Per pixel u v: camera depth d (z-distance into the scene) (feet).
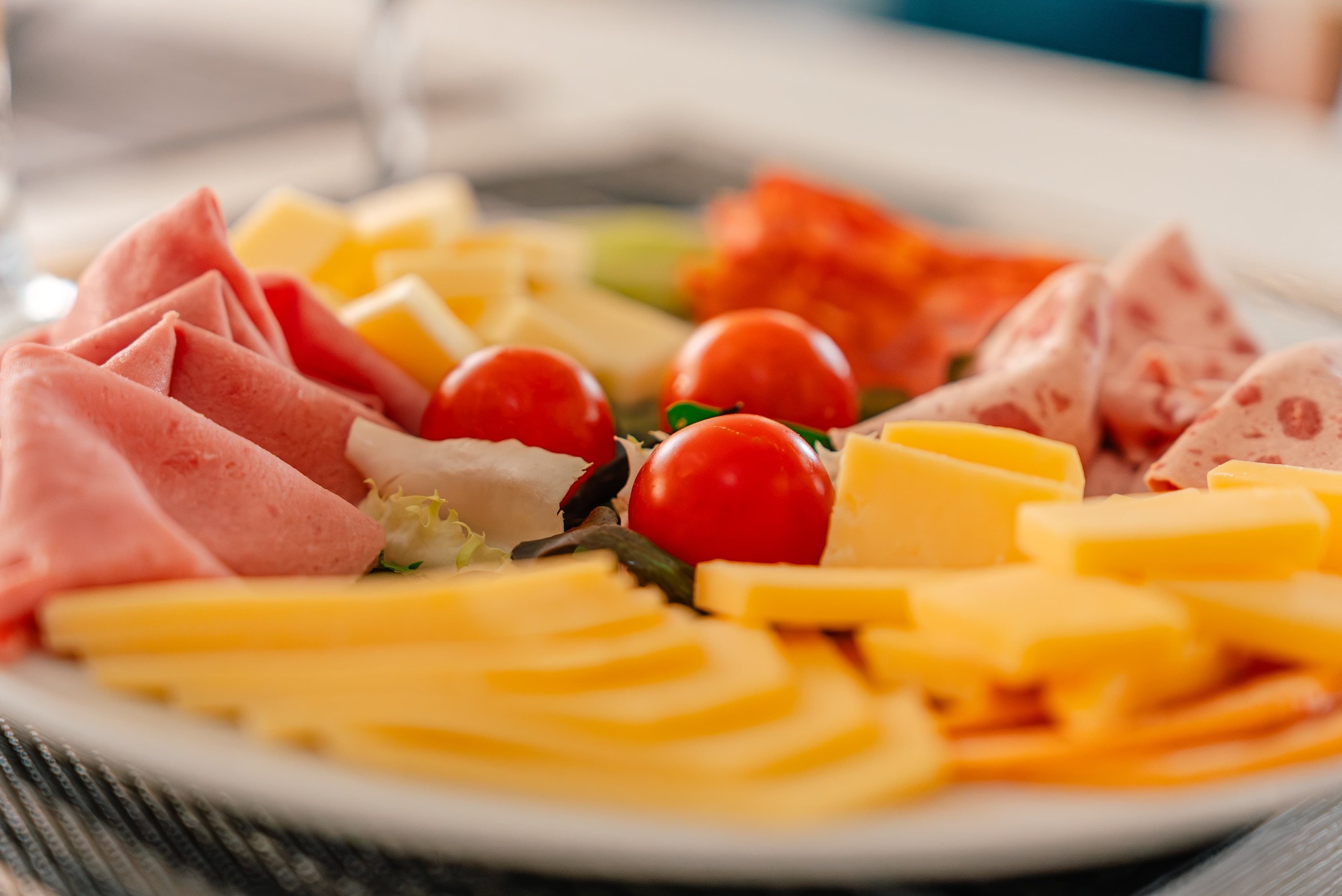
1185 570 0.96
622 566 1.03
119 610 0.91
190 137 2.35
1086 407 1.20
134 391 1.00
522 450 1.12
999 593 0.93
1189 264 1.36
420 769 0.87
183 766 0.87
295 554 1.01
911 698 0.93
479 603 0.92
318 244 1.43
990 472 1.03
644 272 1.56
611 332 1.43
